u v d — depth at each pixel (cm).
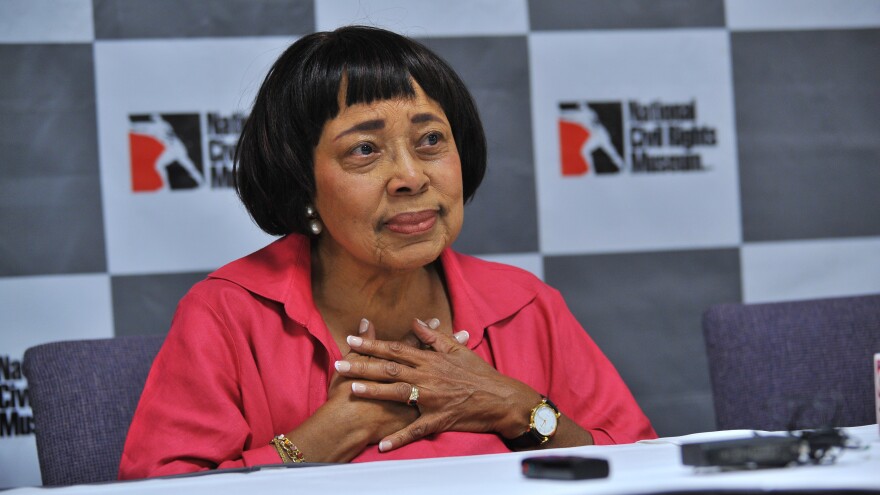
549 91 695
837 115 716
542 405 367
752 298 711
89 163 648
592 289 698
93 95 649
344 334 395
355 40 379
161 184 656
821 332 469
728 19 710
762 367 462
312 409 373
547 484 235
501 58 691
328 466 290
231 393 369
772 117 712
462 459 290
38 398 421
